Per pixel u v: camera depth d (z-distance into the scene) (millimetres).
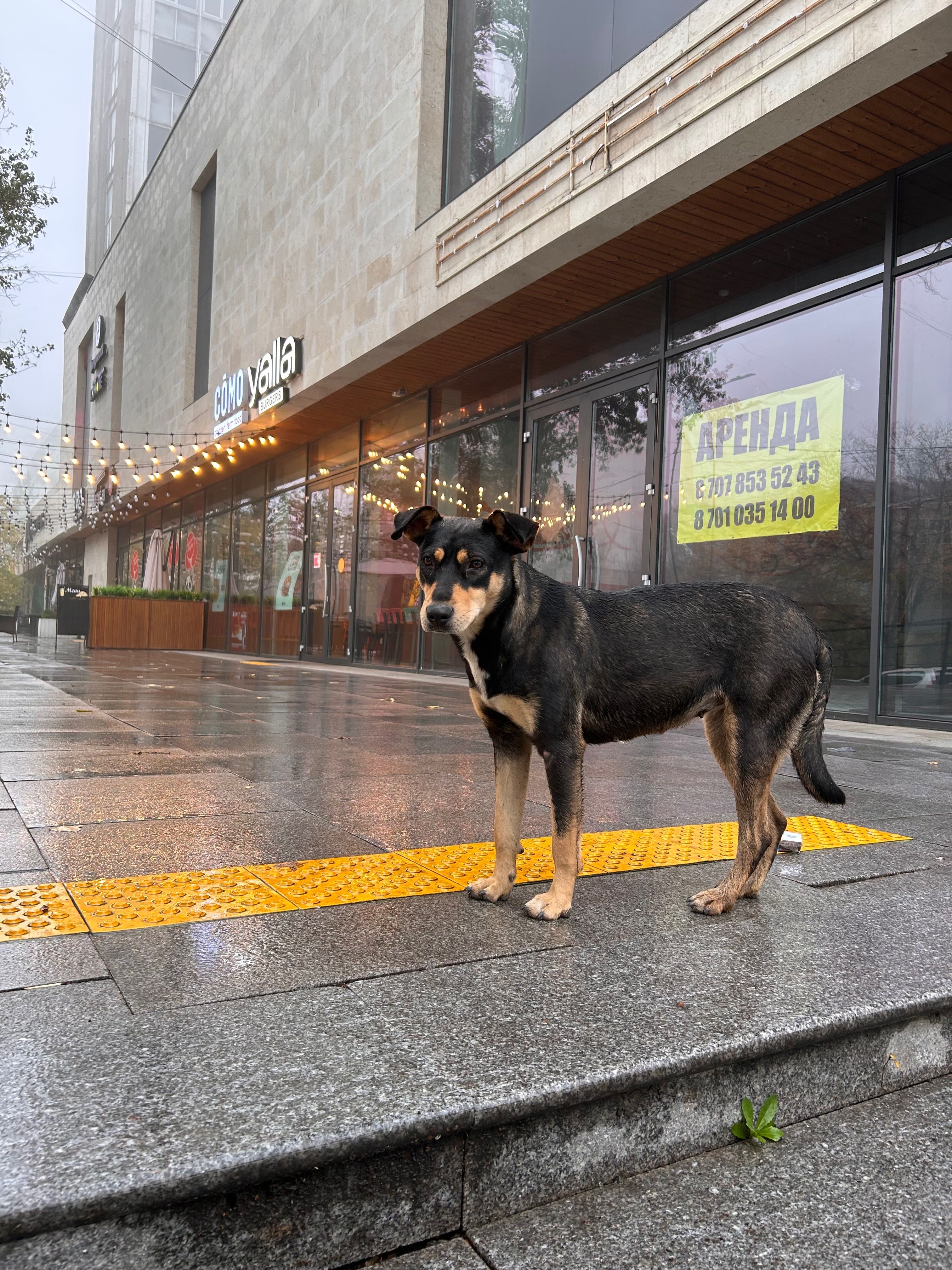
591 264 10180
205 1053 1720
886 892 3062
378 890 2904
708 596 3049
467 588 2609
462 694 10898
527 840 3709
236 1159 1351
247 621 22938
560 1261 1476
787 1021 1958
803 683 2961
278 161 17906
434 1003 2016
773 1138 1855
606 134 8891
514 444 13047
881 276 8039
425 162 12672
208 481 25547
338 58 15344
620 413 11047
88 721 7367
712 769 5805
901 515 7848
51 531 44250
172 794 4391
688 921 2693
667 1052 1786
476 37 12383
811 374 8695
